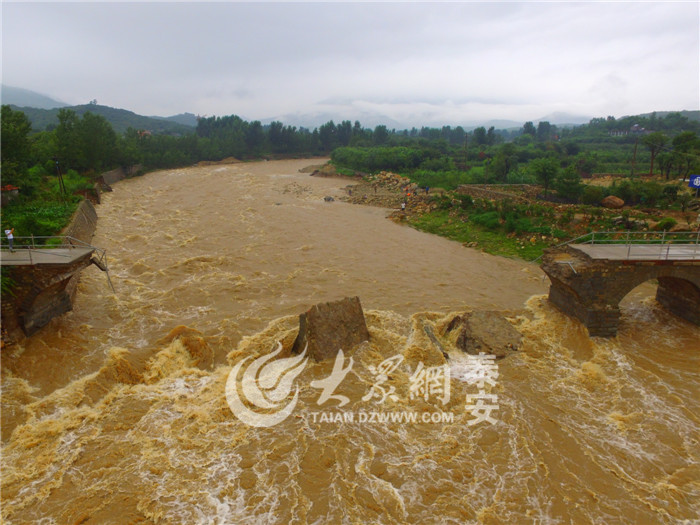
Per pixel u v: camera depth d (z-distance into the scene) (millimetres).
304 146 129625
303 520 11711
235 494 12539
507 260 33094
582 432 14977
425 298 26094
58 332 20750
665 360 19188
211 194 62094
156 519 11734
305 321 19391
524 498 12375
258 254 34406
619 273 20469
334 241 38344
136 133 98062
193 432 14930
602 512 11922
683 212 36031
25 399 16469
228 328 22000
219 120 144750
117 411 15930
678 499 12336
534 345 20422
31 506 12156
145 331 21750
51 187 48625
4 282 18875
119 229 42094
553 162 49844
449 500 12312
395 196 58438
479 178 61469
